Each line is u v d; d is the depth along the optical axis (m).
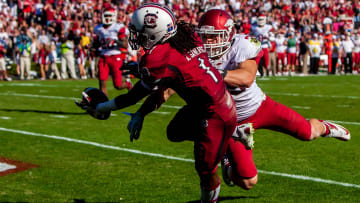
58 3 69.12
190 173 16.73
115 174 16.58
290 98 38.00
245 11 75.62
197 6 75.00
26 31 58.38
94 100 11.51
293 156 18.94
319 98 37.84
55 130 24.11
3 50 56.62
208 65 10.55
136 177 16.23
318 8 83.56
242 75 11.34
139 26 10.15
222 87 10.72
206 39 12.02
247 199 14.10
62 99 37.53
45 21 68.38
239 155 12.45
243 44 12.05
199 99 10.62
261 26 58.16
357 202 13.64
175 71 10.09
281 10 80.06
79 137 22.48
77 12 67.94
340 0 85.56
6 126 25.14
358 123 26.19
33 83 52.66
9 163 17.83
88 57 67.25
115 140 21.92
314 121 13.71
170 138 12.31
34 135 22.81
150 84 10.09
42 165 17.61
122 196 14.34
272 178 16.05
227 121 10.96
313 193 14.48
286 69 68.38
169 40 10.20
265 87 47.44
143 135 23.12
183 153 19.61
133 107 33.53
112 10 29.59
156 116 29.05
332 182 15.53
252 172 12.55
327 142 21.39
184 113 11.95
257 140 21.92
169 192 14.70
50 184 15.43
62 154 19.23
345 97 38.31
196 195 14.44
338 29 79.62
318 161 18.16
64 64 60.34
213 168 11.35
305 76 64.69
